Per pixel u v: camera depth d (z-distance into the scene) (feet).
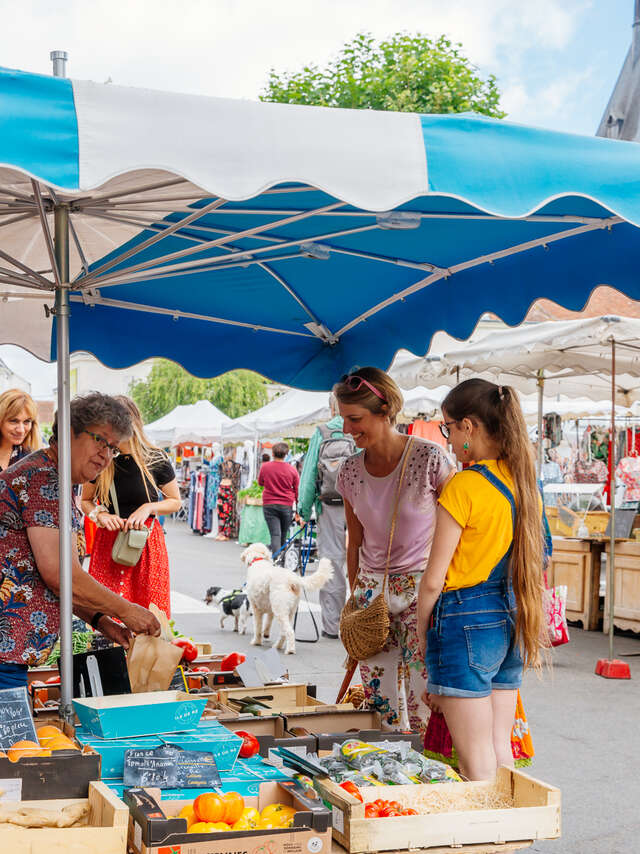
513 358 26.89
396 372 29.91
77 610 10.45
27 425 17.21
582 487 41.06
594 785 16.49
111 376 135.64
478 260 13.96
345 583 29.68
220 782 7.98
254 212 9.59
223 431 59.41
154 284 15.72
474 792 8.60
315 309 17.06
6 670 9.01
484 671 9.46
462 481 9.57
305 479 28.78
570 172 7.66
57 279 9.70
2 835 6.58
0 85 6.12
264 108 6.84
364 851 7.48
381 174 6.97
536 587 9.62
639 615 31.22
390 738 10.01
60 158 6.10
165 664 10.16
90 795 7.40
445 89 103.65
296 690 13.10
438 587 9.52
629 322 23.70
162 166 6.35
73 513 9.84
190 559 57.52
